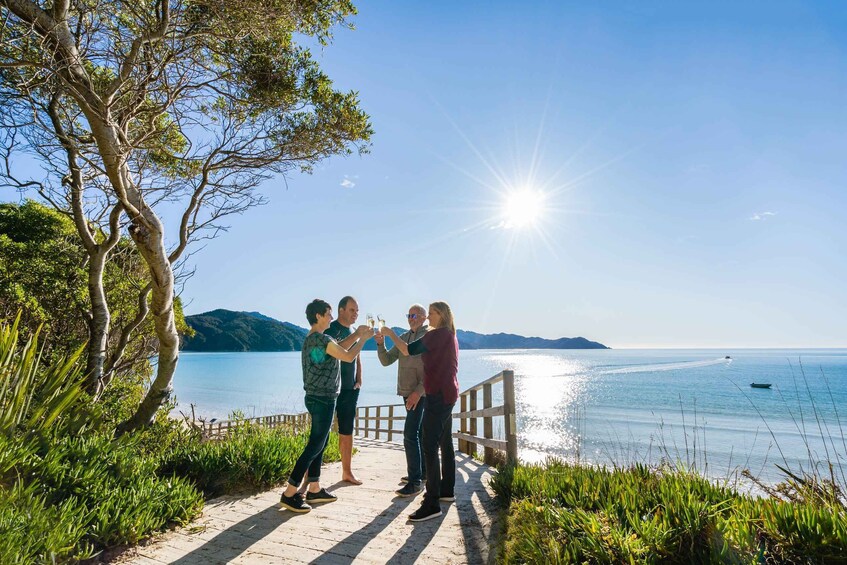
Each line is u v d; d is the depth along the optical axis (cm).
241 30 588
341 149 782
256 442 550
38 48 499
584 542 264
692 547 245
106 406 702
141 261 1006
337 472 596
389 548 335
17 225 923
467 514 407
